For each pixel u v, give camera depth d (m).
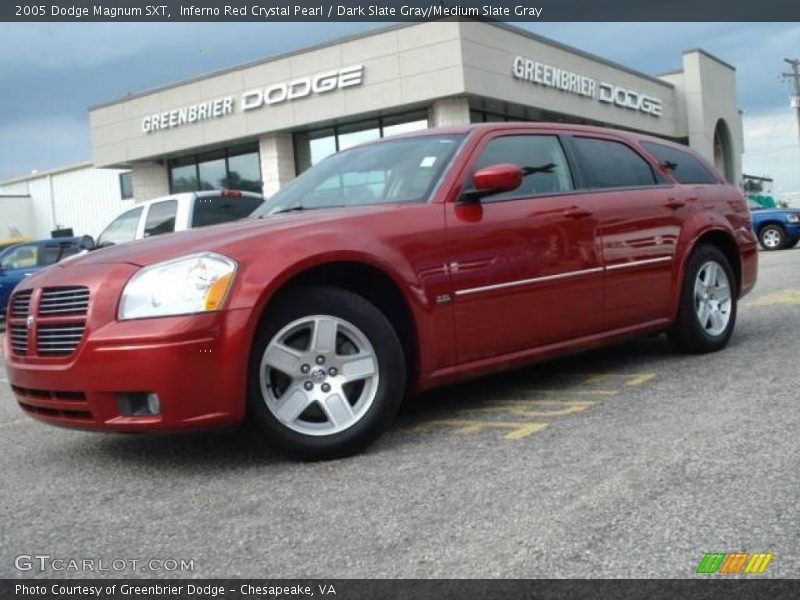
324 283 3.88
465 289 4.14
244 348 3.45
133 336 3.37
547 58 20.41
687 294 5.54
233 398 3.44
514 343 4.39
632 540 2.64
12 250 15.12
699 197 5.77
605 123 23.95
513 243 4.38
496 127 4.69
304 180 5.00
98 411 3.48
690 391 4.62
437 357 4.05
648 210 5.25
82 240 10.47
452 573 2.51
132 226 9.97
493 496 3.12
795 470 3.17
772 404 4.17
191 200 9.53
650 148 5.67
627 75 25.05
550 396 4.78
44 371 3.60
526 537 2.72
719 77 31.80
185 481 3.59
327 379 3.72
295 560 2.68
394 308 4.04
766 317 7.34
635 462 3.39
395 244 3.93
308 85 19.31
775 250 20.78
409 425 4.32
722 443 3.58
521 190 4.60
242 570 2.63
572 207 4.75
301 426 3.67
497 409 4.55
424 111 18.73
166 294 3.41
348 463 3.68
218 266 3.47
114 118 23.48
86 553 2.85
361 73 18.48
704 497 2.96
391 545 2.74
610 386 4.93
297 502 3.21
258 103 20.22
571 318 4.69
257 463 3.78
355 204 4.42
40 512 3.32
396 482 3.36
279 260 3.57
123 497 3.44
